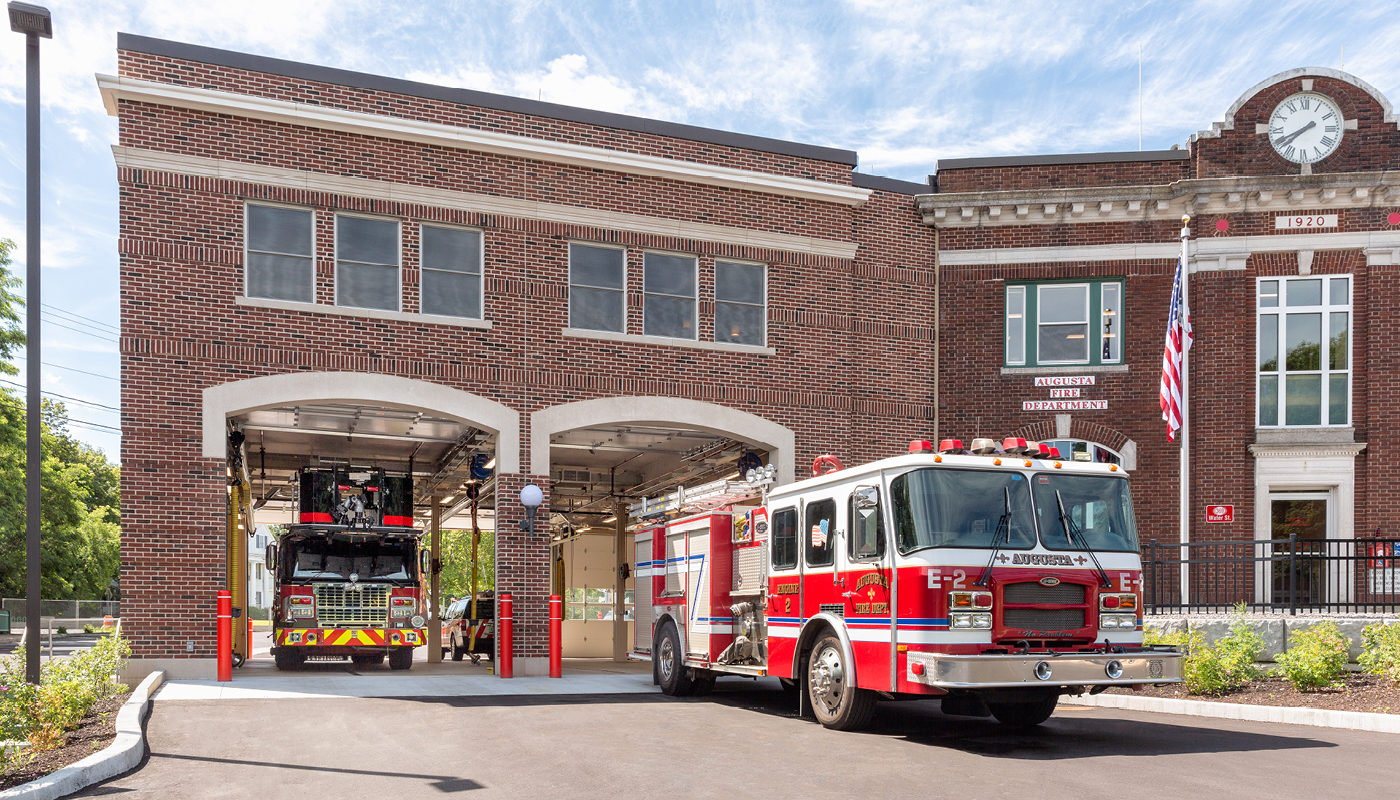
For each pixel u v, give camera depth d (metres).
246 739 11.52
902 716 13.85
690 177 21.75
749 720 13.11
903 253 23.69
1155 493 22.80
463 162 20.22
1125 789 8.72
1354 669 15.75
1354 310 22.39
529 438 20.27
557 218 20.81
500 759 10.21
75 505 50.62
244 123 18.78
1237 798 8.36
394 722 12.77
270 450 25.73
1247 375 22.47
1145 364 23.11
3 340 39.88
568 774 9.43
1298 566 21.94
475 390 20.00
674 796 8.51
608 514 30.55
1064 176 23.84
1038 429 23.34
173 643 17.73
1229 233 22.77
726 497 15.41
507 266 20.44
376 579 22.44
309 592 21.86
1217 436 22.41
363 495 22.66
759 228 22.38
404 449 25.53
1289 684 14.72
